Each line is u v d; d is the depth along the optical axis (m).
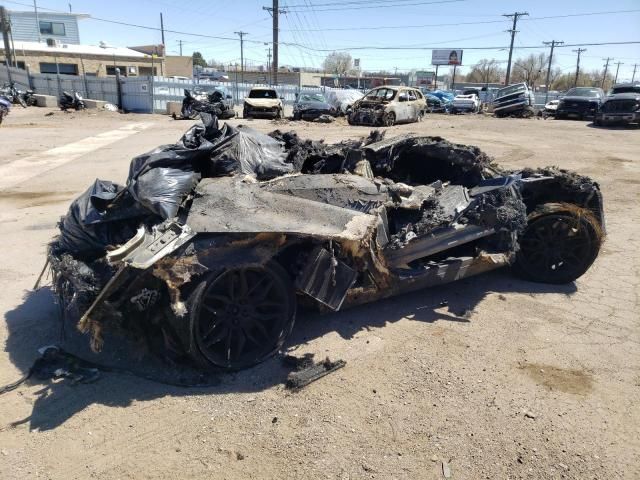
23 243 6.41
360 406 3.29
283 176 4.38
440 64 74.00
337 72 78.19
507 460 2.85
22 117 25.84
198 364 3.52
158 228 3.45
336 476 2.72
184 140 4.93
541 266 5.29
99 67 56.19
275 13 43.38
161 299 3.34
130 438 2.98
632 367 3.78
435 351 3.95
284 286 3.74
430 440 2.99
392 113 24.02
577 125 25.36
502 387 3.50
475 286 5.23
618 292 5.12
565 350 4.00
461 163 5.59
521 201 4.91
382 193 4.45
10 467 2.76
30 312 4.50
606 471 2.78
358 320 4.42
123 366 3.69
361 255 3.96
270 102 26.92
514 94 32.59
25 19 62.69
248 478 2.71
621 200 9.02
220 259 3.42
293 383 3.46
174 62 77.75
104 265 3.53
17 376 3.57
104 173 11.21
